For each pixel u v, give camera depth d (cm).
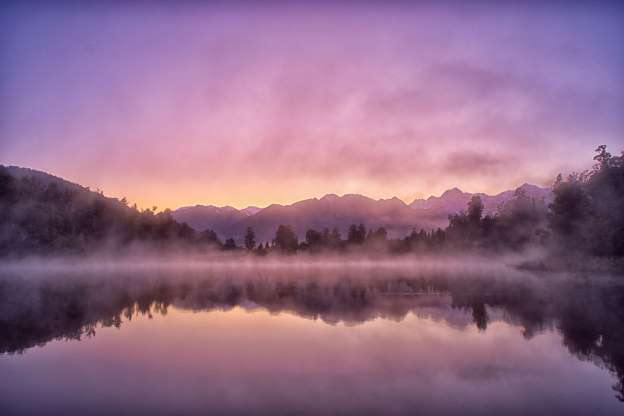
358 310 2517
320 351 1544
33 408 1023
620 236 5247
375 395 1091
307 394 1103
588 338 1683
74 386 1179
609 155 5578
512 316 2197
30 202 10844
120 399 1077
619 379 1202
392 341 1694
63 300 3158
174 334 1881
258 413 983
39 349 1625
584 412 982
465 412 980
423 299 2980
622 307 2411
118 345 1678
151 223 15900
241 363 1395
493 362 1373
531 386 1152
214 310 2620
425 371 1288
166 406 1031
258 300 3105
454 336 1766
